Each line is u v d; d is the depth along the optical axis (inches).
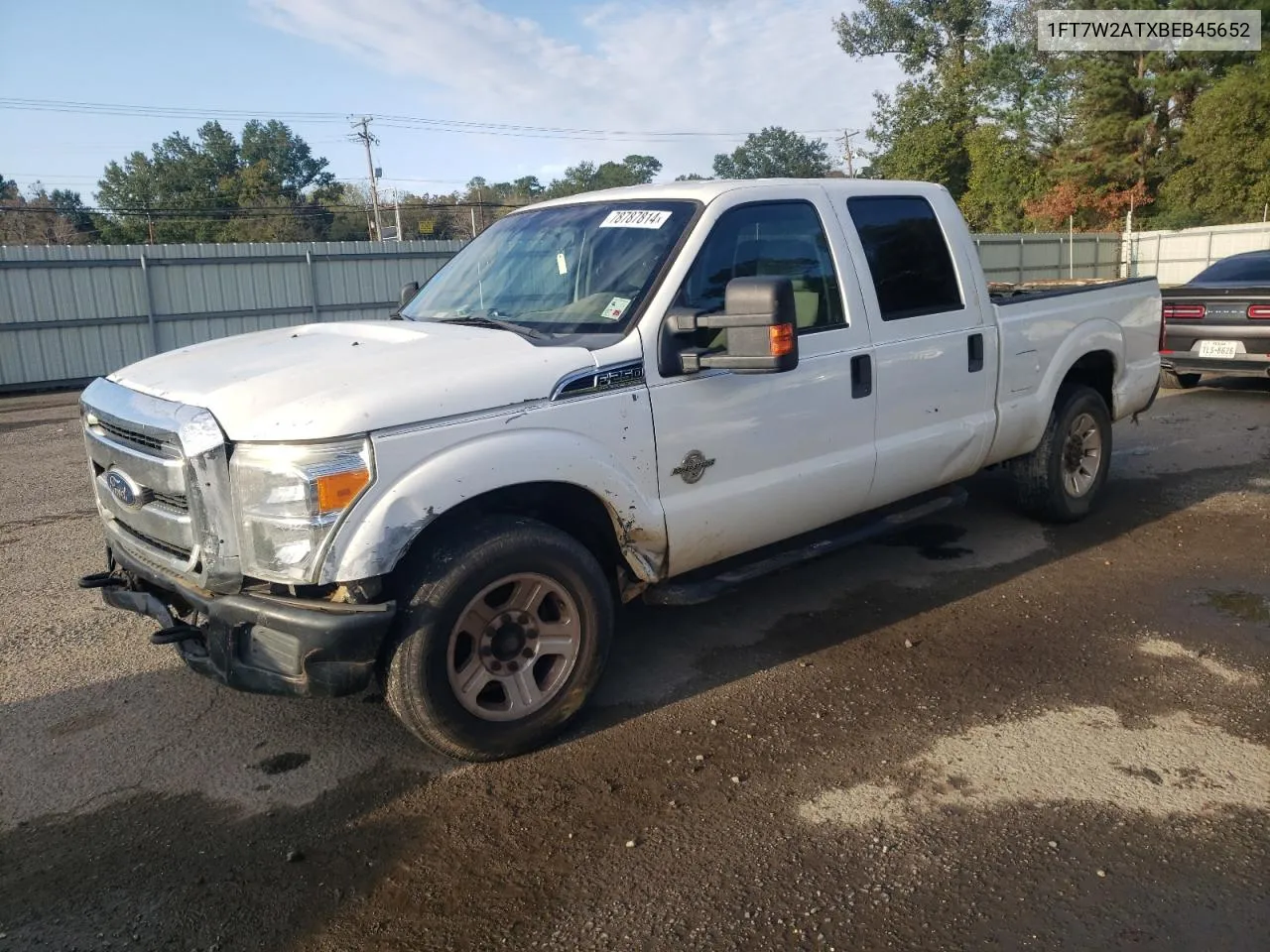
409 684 128.3
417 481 122.5
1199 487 278.2
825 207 175.0
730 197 160.6
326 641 119.3
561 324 152.2
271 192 2655.0
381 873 116.7
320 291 843.4
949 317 192.5
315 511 118.2
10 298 713.6
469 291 175.6
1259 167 1310.3
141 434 130.8
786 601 199.6
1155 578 206.7
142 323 766.5
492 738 136.3
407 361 132.0
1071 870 113.4
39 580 224.5
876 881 112.4
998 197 1643.7
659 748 143.2
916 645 176.7
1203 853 115.9
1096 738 142.9
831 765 137.3
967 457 202.8
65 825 127.5
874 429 179.5
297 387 125.2
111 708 159.3
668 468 148.5
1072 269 1246.9
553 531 138.1
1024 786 130.8
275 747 146.3
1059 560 219.6
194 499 123.0
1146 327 253.1
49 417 534.6
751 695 158.9
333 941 105.7
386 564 121.1
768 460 162.1
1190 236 1228.5
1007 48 1647.4
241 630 126.5
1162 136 1505.9
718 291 155.4
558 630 142.5
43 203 2672.2
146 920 109.4
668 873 115.0
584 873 115.6
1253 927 103.3
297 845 122.3
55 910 111.2
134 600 142.2
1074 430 236.4
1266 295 390.0
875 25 1852.9
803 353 165.2
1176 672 163.2
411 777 137.1
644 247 155.8
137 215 2549.2
